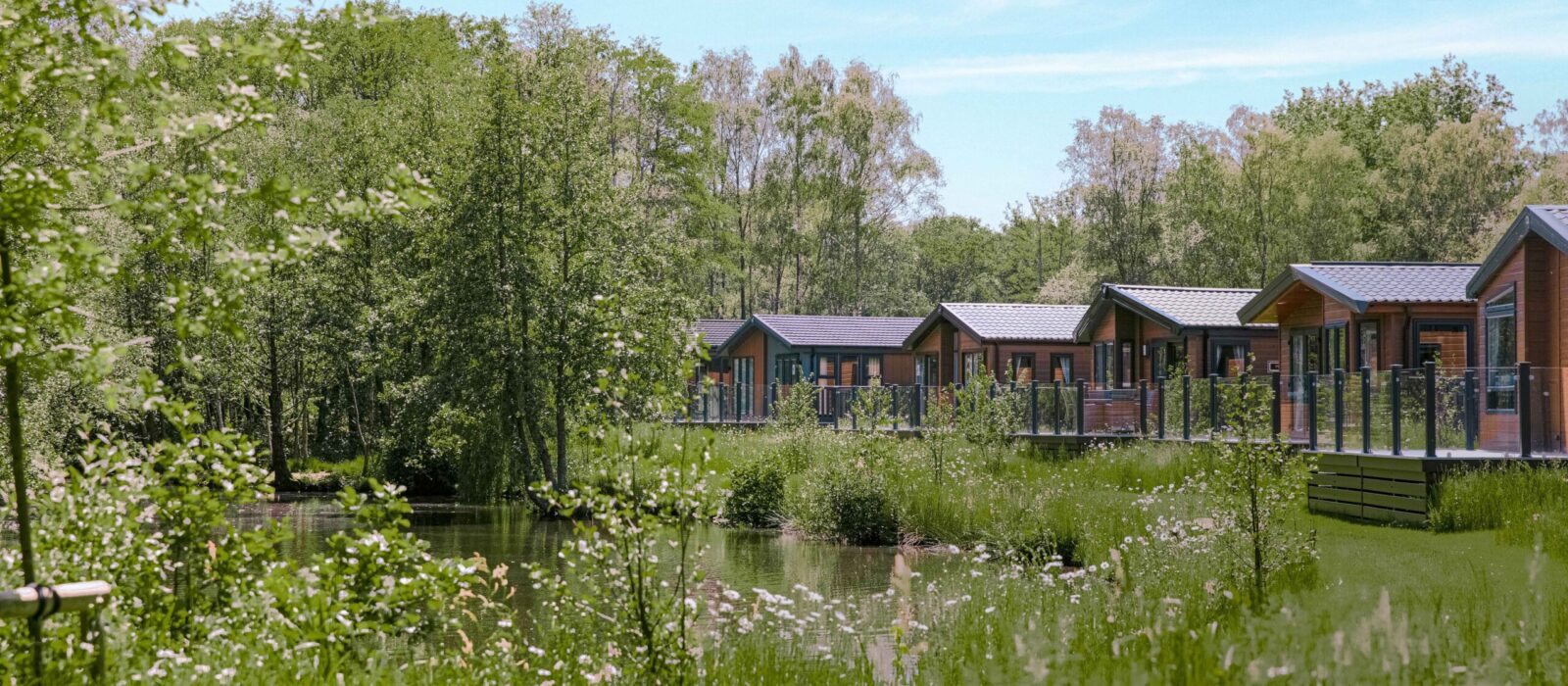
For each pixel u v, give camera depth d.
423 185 5.94
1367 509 18.70
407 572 8.06
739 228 66.00
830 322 50.41
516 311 29.59
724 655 8.74
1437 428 18.09
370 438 40.25
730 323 55.94
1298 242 60.56
